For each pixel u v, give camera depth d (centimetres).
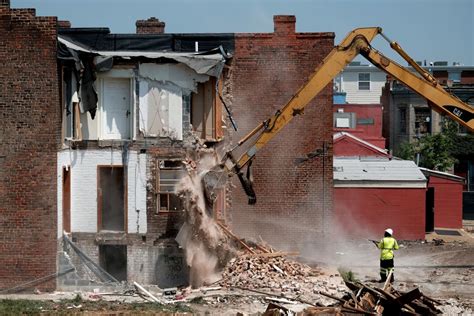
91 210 4706
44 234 4431
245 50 5059
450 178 6962
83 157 4691
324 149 5078
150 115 4666
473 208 8725
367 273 4797
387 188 6228
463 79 11006
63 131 4544
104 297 4309
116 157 4691
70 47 4453
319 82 4356
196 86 4688
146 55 4644
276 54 5053
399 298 3538
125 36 5100
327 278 4494
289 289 4228
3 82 4394
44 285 4447
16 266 4450
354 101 13412
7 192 4425
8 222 4431
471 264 5206
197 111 4819
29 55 4378
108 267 4856
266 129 4353
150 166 4694
